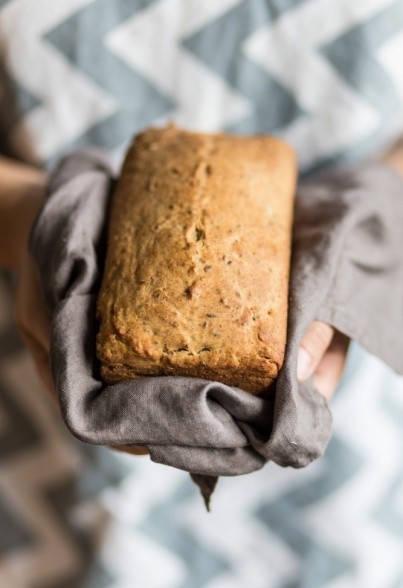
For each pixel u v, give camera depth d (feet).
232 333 1.43
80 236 1.59
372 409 2.71
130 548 2.92
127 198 1.64
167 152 1.71
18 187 2.15
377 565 2.90
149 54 2.27
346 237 1.69
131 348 1.42
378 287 1.73
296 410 1.40
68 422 1.39
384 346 1.67
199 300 1.45
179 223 1.54
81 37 2.24
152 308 1.44
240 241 1.53
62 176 1.79
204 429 1.38
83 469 2.83
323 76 2.28
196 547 2.93
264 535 2.90
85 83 2.29
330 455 2.75
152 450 1.40
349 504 2.82
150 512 2.87
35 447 2.84
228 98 2.32
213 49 2.26
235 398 1.41
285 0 2.21
